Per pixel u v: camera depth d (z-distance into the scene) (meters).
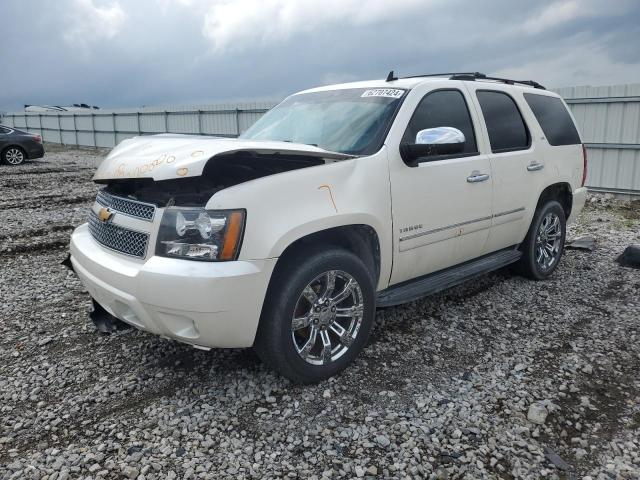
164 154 2.94
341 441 2.70
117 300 3.00
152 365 3.50
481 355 3.65
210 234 2.72
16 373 3.43
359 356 3.60
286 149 2.94
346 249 3.36
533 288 5.06
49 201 10.74
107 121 29.23
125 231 3.05
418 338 3.90
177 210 2.80
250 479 2.44
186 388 3.20
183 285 2.67
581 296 4.86
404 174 3.55
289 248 3.07
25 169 17.38
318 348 3.27
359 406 3.01
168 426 2.82
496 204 4.39
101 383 3.29
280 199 2.89
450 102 4.12
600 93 11.48
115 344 3.83
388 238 3.48
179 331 2.82
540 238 5.19
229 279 2.68
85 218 8.92
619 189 11.55
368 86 4.11
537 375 3.39
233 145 2.92
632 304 4.66
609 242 7.07
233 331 2.79
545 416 2.90
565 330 4.09
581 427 2.85
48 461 2.56
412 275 3.85
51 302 4.75
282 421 2.87
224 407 3.00
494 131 4.48
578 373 3.42
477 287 5.07
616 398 3.14
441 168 3.82
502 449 2.66
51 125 34.38
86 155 25.28
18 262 6.21
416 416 2.91
